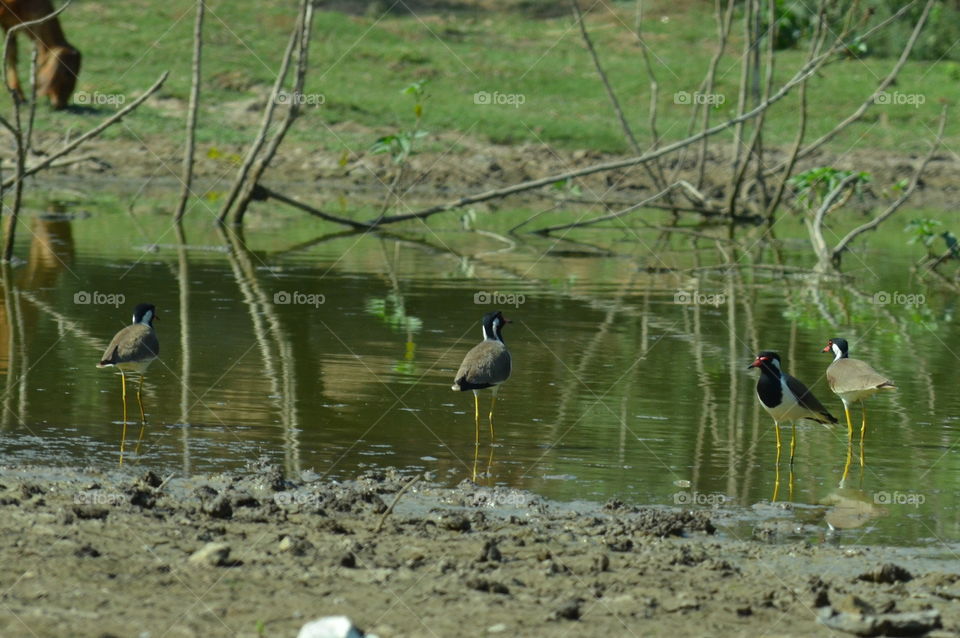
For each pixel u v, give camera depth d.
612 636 7.10
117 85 36.56
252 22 42.22
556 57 43.19
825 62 26.34
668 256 25.06
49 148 32.16
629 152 35.41
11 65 34.09
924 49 44.75
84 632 6.82
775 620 7.46
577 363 15.25
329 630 6.50
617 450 11.68
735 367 15.27
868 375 11.90
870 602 7.84
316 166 33.31
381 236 26.31
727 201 29.83
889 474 11.20
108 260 21.42
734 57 43.72
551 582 7.98
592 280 21.75
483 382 11.84
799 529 9.59
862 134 37.31
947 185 34.16
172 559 8.10
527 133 35.97
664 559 8.59
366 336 16.25
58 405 12.45
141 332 12.17
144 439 11.39
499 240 26.55
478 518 9.39
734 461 11.48
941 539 9.43
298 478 10.41
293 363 14.63
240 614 7.20
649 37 45.91
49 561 7.94
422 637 6.96
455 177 33.22
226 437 11.57
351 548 8.49
